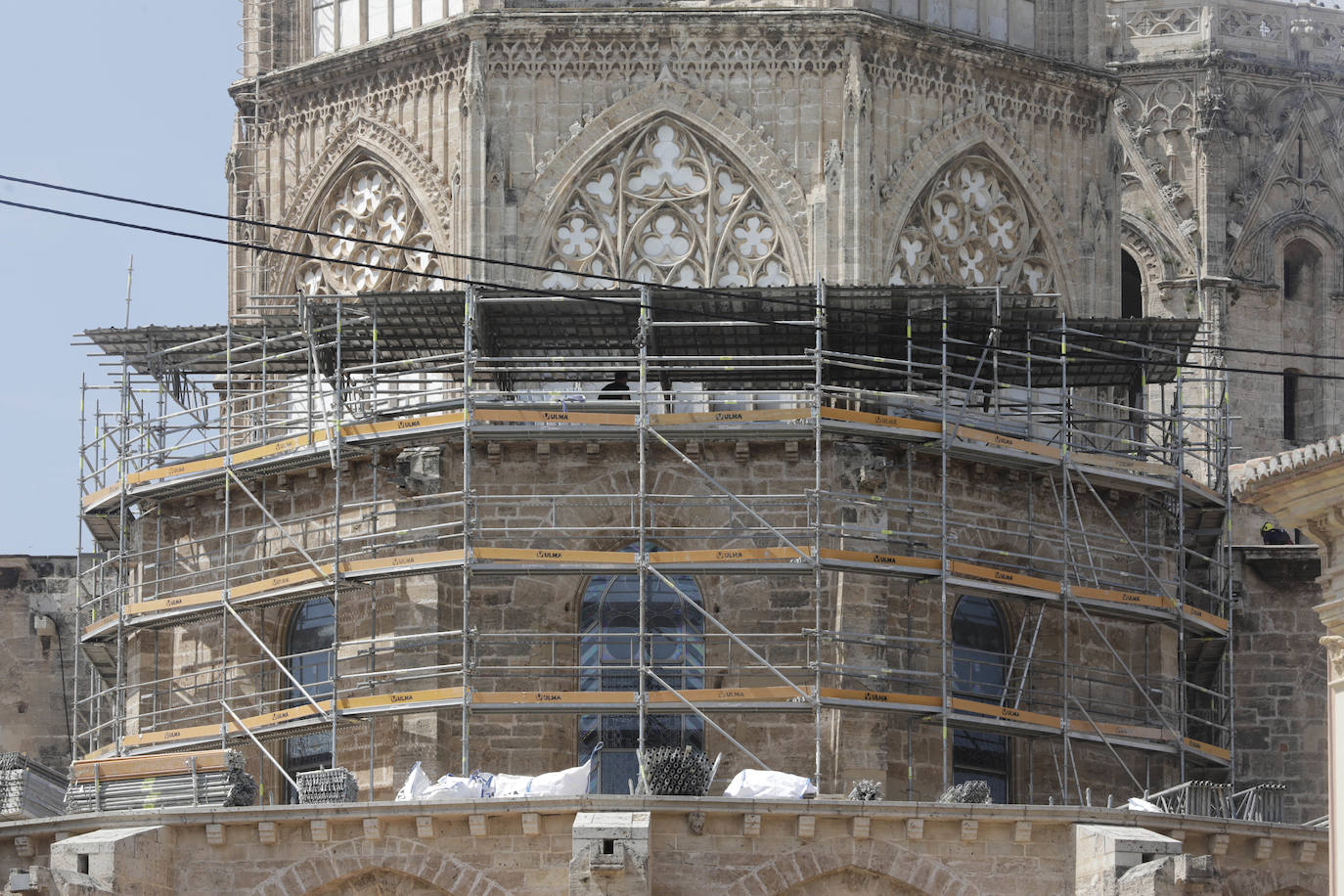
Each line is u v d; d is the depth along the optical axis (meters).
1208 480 99.31
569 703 83.25
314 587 85.88
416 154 93.62
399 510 87.19
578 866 70.38
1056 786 89.81
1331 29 120.75
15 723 106.44
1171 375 94.50
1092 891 72.44
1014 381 93.56
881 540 86.81
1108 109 97.75
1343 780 60.59
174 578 89.69
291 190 96.94
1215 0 119.00
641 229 92.06
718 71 92.38
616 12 92.31
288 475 89.94
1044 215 96.06
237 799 76.94
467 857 73.00
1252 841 76.88
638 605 87.19
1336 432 118.50
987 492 89.94
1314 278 119.31
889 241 92.12
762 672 86.56
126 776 78.19
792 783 75.12
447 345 90.81
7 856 75.94
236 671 90.38
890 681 86.44
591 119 92.12
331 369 92.75
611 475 87.38
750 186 91.88
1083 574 91.56
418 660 85.81
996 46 94.81
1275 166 118.75
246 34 98.94
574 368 88.56
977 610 90.31
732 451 87.56
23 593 107.38
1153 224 117.44
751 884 72.44
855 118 91.50
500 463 87.44
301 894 73.44
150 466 94.31
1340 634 61.75
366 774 86.31
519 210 91.88
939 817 73.31
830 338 89.56
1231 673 94.81
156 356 91.81
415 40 93.62
